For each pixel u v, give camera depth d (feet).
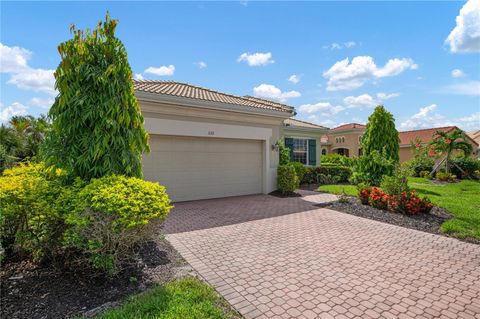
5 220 11.95
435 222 22.00
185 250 16.06
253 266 13.87
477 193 37.55
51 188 12.28
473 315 9.67
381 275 12.86
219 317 9.13
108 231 10.81
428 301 10.57
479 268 13.70
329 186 44.01
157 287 11.20
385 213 24.81
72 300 10.12
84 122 13.08
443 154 61.67
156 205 11.80
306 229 20.75
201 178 32.89
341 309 9.95
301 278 12.51
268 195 36.63
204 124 31.78
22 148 44.04
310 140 59.52
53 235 12.19
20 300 9.98
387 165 37.29
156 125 28.40
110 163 13.48
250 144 37.09
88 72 12.94
